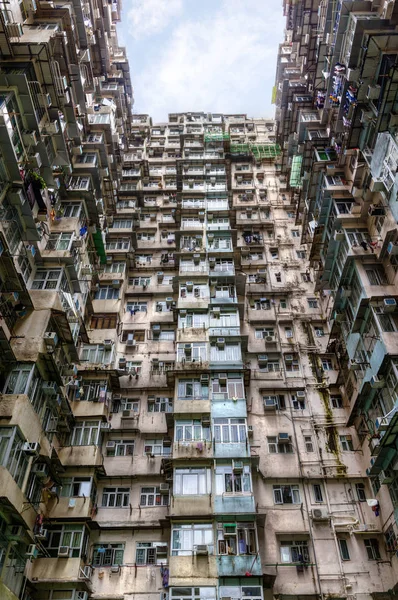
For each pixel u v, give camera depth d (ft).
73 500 72.28
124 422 85.71
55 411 73.26
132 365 95.20
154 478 78.54
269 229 126.41
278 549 70.90
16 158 67.10
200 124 168.45
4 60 76.43
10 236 69.62
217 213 117.50
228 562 61.98
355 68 81.15
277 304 107.76
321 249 99.45
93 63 130.72
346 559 70.13
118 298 104.12
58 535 69.26
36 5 87.30
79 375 87.66
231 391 80.28
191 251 106.01
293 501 76.28
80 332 87.40
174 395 80.53
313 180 99.96
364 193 86.12
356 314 77.66
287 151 134.62
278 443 83.20
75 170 97.60
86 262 95.30
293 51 141.79
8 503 53.47
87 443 79.00
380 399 72.23
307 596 66.13
